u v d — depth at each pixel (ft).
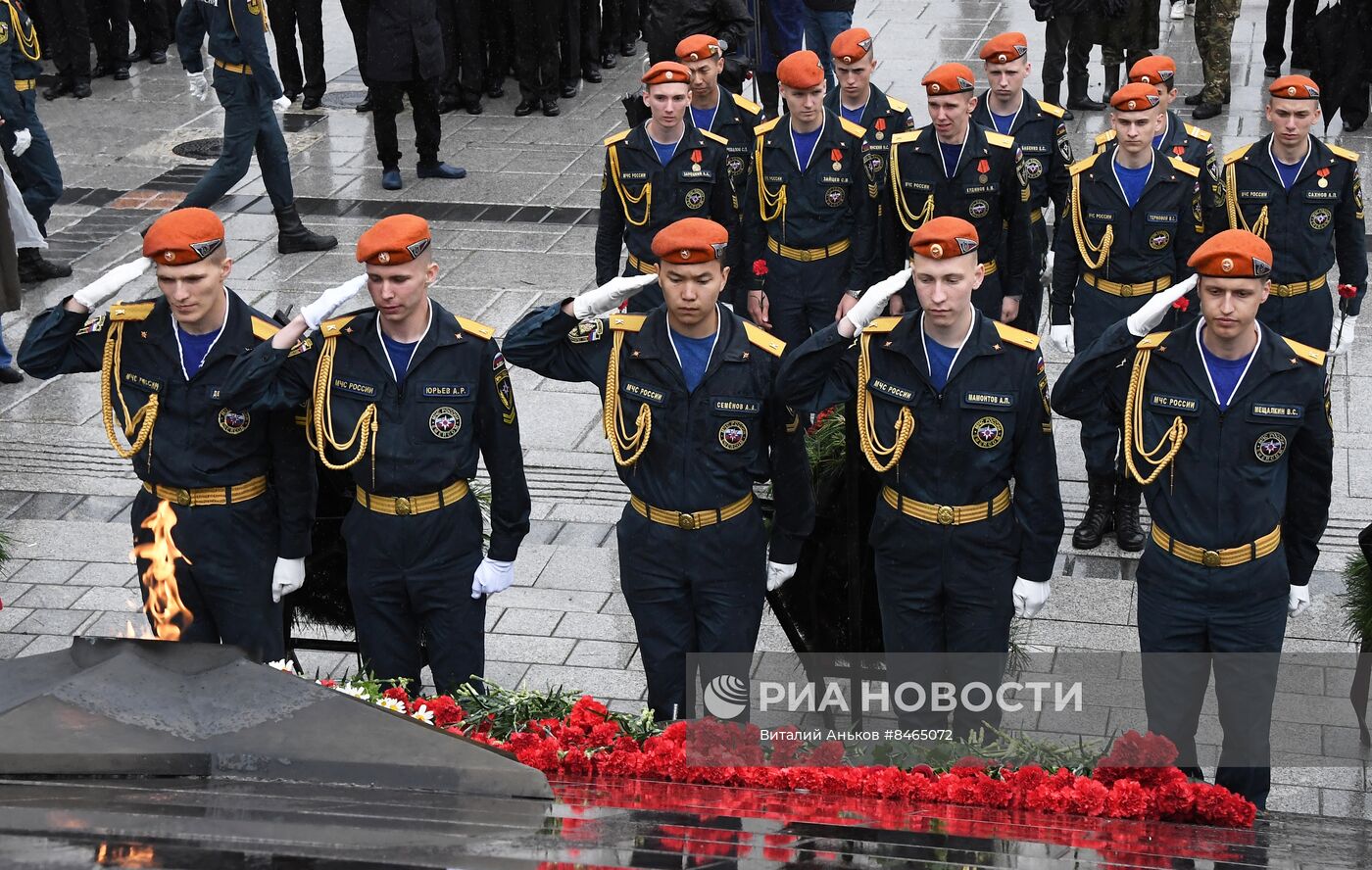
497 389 26.96
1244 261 23.93
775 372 26.07
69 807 11.61
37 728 13.23
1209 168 39.50
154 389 27.09
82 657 14.34
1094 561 36.42
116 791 12.37
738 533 26.43
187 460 27.17
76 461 42.19
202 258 25.93
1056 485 26.37
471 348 26.84
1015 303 41.22
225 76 55.21
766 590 27.37
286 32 73.72
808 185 42.11
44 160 54.90
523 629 33.86
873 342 26.35
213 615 28.30
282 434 27.25
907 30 83.51
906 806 19.98
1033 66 78.28
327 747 14.07
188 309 26.14
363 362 26.63
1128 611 34.09
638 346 26.27
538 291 53.42
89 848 10.46
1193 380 25.20
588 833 13.34
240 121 55.62
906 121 47.21
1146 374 25.58
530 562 36.78
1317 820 23.59
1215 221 39.83
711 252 24.84
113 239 59.16
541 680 31.86
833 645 27.78
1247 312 24.20
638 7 84.84
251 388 26.18
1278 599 25.40
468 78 73.77
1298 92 38.24
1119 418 26.35
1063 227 39.40
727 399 25.93
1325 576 34.76
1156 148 40.29
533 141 70.08
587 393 45.85
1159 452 25.39
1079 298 39.93
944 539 26.27
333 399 26.63
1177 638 25.70
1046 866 15.42
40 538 38.11
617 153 42.73
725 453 26.03
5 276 44.73
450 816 13.02
